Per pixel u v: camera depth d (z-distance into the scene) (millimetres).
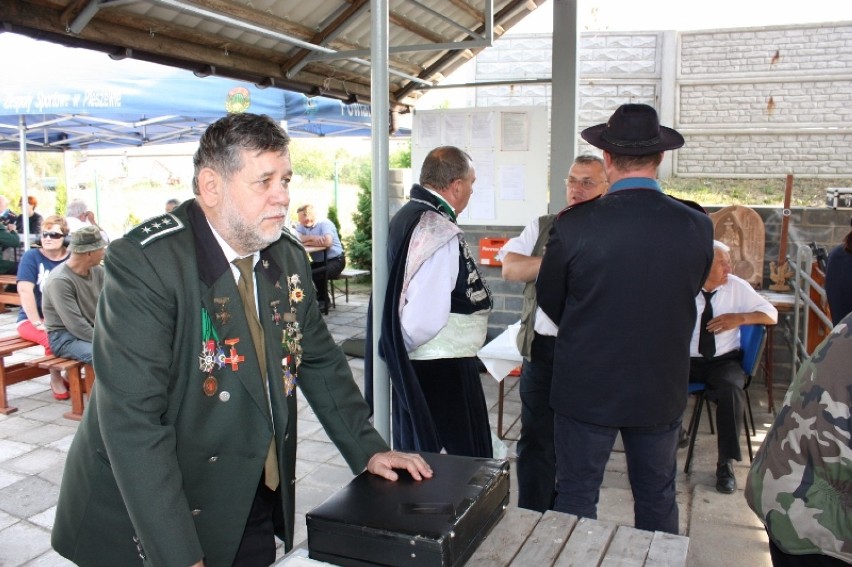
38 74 5496
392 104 5809
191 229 1446
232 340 1443
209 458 1457
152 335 1326
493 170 5379
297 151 20000
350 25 4043
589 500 2234
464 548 1271
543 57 7270
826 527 1275
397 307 2396
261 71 4105
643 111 2115
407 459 1490
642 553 1326
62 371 5211
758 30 6660
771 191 6801
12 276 7680
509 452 3963
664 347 2096
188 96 5434
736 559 2848
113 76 5410
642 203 2072
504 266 2947
